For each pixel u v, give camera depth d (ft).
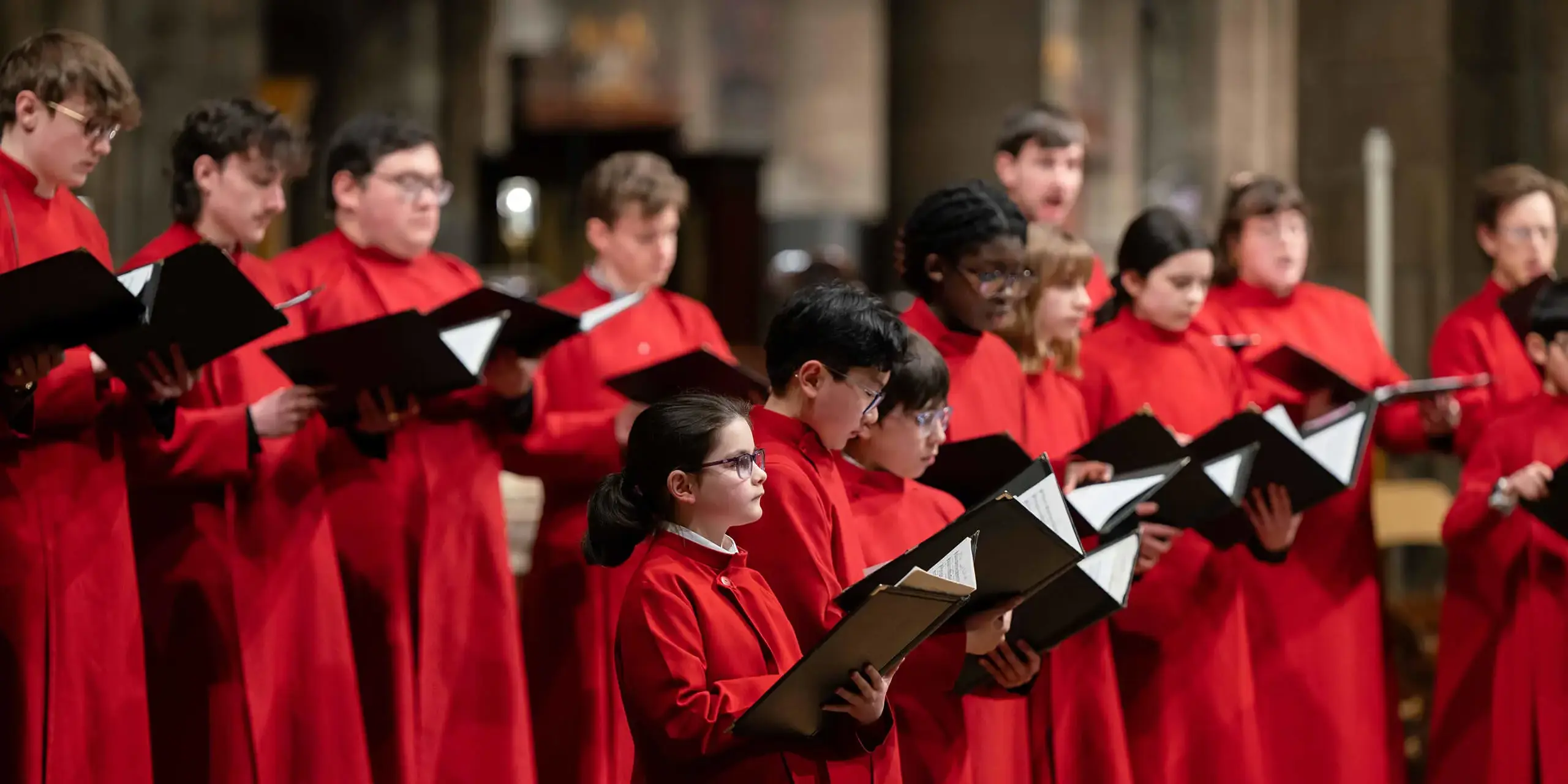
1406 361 51.44
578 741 25.68
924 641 17.52
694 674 15.46
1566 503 24.71
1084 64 128.98
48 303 17.02
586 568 25.89
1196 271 26.58
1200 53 130.00
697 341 29.07
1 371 17.65
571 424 25.26
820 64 130.00
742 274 86.63
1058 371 24.77
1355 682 27.76
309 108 78.59
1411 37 51.31
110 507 19.85
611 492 16.30
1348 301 30.32
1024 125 29.96
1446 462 49.70
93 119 19.36
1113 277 28.63
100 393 20.25
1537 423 26.91
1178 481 22.33
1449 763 28.37
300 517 22.74
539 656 26.12
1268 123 128.67
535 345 23.07
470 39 105.60
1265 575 27.91
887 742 16.60
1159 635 26.18
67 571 19.21
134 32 55.77
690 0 128.88
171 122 55.77
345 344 20.65
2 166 19.29
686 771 15.96
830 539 17.37
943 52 78.02
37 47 19.27
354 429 22.44
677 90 128.16
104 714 19.38
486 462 24.56
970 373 22.27
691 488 15.93
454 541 23.93
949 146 78.07
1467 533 27.50
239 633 22.20
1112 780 23.48
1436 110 50.93
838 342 17.28
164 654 21.77
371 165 24.68
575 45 119.44
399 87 101.24
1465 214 51.03
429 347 20.74
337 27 100.22
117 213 53.42
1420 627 44.78
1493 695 27.55
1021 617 19.16
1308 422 26.48
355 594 23.58
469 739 23.56
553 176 94.17
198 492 22.00
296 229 81.25
